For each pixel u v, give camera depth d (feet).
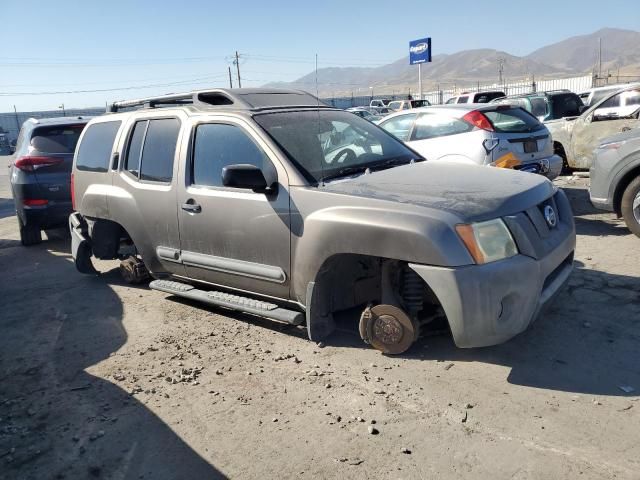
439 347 13.20
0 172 80.94
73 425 11.04
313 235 12.48
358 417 10.60
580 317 14.39
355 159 14.88
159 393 12.05
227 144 14.64
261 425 10.58
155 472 9.45
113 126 18.90
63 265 24.35
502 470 8.90
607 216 26.48
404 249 11.22
